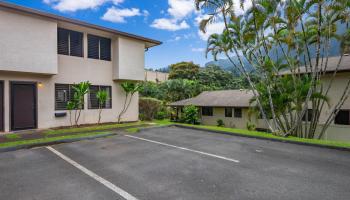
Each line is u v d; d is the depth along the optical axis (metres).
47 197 3.63
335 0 8.83
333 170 5.05
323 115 12.62
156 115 17.50
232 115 19.58
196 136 9.44
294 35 10.42
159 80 40.31
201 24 10.43
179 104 22.81
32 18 9.38
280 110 10.79
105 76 12.85
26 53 9.19
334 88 12.31
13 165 5.28
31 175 4.62
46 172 4.81
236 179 4.44
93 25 11.33
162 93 26.27
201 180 4.38
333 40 12.18
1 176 4.55
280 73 14.34
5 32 8.69
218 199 3.57
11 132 9.38
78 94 10.87
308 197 3.67
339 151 6.92
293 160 5.86
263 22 10.16
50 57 9.89
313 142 7.81
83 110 11.94
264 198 3.62
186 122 18.06
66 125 11.23
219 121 20.11
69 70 11.33
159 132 10.45
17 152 6.53
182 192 3.83
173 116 21.23
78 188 3.98
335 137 12.22
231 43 11.16
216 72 38.31
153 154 6.36
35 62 9.43
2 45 8.61
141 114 16.03
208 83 36.34
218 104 19.88
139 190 3.90
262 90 11.30
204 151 6.77
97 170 4.95
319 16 8.91
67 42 11.34
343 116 12.06
